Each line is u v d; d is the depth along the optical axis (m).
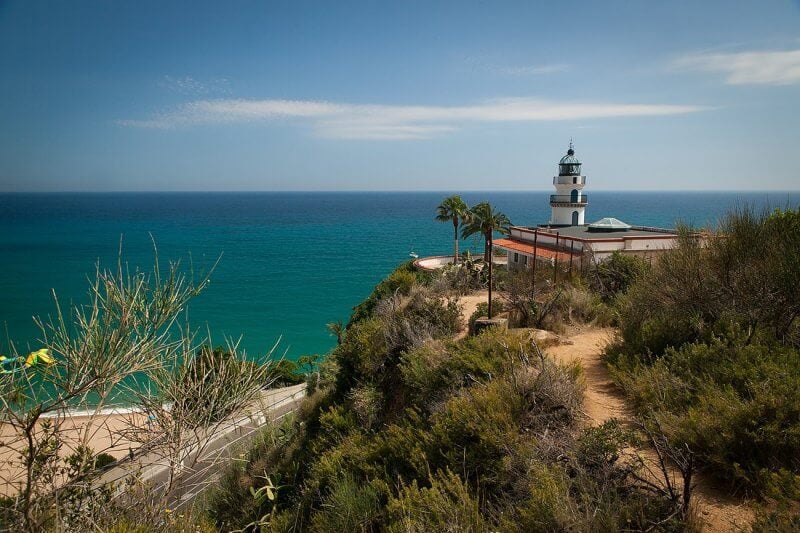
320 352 47.06
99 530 4.48
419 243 142.25
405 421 9.62
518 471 6.27
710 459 5.47
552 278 21.19
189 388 5.20
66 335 4.26
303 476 10.73
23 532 4.12
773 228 10.06
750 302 8.82
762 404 5.65
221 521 8.97
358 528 6.78
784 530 4.09
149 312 4.73
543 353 10.31
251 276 89.44
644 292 11.41
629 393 8.34
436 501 5.67
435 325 17.64
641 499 5.08
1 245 137.50
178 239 155.12
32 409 4.14
